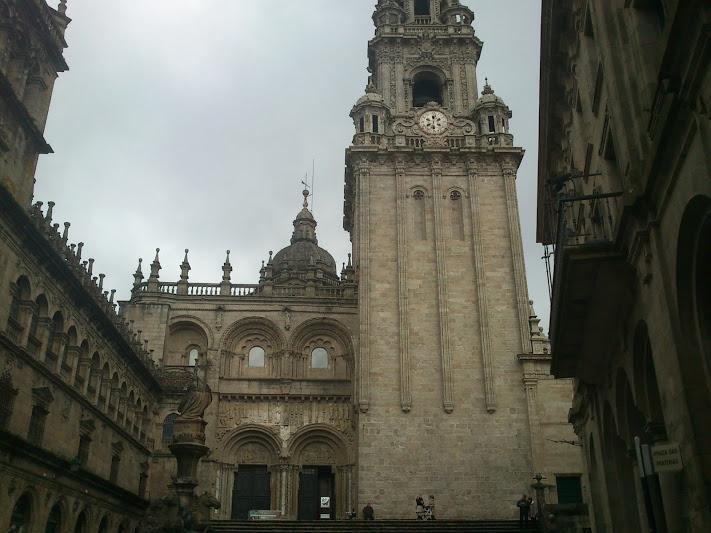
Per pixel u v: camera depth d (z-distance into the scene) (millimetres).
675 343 14328
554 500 44281
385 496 44469
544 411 46656
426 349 48500
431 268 50938
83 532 35750
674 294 14539
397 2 64312
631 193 15477
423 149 53750
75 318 36000
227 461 53406
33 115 31906
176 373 54562
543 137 30891
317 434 54469
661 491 16438
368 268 50625
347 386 55688
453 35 60469
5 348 27906
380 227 52062
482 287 50219
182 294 57875
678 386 14367
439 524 36938
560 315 20469
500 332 49125
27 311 30125
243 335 57812
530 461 45438
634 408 22484
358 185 53250
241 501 52969
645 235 15672
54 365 33250
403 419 46469
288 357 56594
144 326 56000
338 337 58156
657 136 13500
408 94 58594
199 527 29422
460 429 46281
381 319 49281
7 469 27125
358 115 55844
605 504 26641
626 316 19484
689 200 12969
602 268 17891
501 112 55906
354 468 52500
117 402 42969
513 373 48000
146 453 49688
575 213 27094
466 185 53656
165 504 27641
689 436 13852
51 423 32531
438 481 44875
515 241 51750
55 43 33188
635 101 16438
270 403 55031
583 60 23047
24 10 30688
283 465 53062
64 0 34781
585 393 28438
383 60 59875
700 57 11406
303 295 59688
